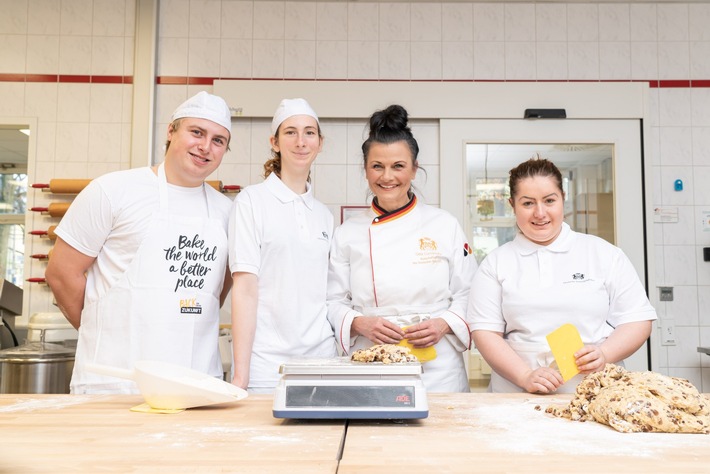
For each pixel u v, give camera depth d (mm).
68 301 1561
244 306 1492
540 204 1515
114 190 1504
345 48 3180
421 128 3178
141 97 3113
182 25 3188
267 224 1583
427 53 3182
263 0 3195
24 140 3330
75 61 3176
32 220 3082
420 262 1759
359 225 1838
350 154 3150
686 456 789
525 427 975
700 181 3154
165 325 1478
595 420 1021
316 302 1684
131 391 1459
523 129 3150
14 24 3191
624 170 3137
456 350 1752
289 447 827
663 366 3072
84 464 739
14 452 800
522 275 1571
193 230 1538
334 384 989
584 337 1515
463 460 763
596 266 1557
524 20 3201
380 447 831
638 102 3146
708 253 3107
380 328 1607
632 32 3205
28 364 2260
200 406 1144
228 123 1563
